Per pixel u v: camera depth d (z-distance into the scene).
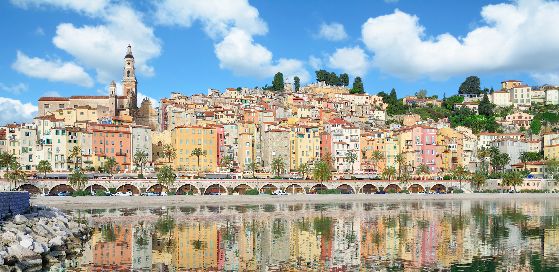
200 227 115.75
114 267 69.31
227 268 69.81
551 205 187.12
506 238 95.81
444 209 167.75
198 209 168.25
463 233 103.25
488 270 67.69
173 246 88.00
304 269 69.06
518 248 84.31
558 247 85.12
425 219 132.50
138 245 88.88
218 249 85.00
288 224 121.69
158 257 77.25
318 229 111.50
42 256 70.94
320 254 79.88
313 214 149.50
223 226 117.62
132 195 194.62
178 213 152.50
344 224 121.12
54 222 94.81
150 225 119.44
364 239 95.56
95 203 184.00
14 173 192.88
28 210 102.62
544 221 126.38
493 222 124.25
